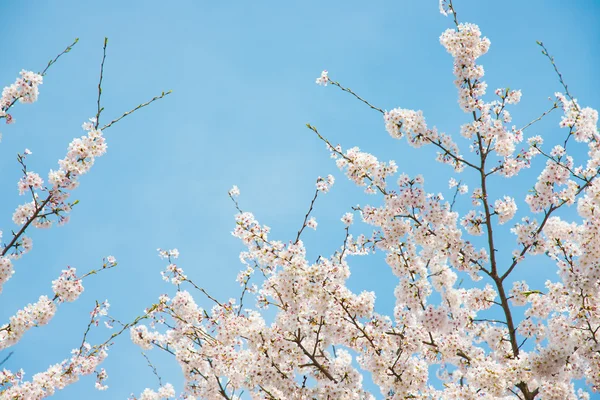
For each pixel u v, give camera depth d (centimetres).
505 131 787
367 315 777
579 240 790
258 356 800
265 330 808
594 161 778
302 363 820
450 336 810
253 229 796
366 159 814
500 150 809
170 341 991
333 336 814
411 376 834
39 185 720
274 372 781
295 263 766
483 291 855
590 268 726
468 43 809
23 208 725
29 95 737
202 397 930
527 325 807
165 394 1066
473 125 805
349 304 782
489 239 788
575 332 792
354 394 788
